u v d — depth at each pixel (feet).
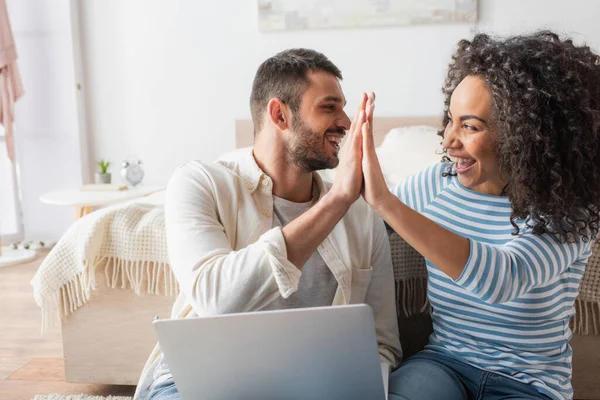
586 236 3.62
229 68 13.02
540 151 3.37
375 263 4.35
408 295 4.92
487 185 3.94
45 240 14.21
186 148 13.50
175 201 3.94
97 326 6.39
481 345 3.89
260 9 12.53
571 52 3.46
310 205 4.25
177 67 13.23
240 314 2.92
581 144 3.38
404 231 3.35
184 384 3.19
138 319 6.30
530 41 3.46
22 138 13.89
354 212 4.31
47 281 6.15
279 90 3.93
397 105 12.42
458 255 3.32
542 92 3.33
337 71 4.02
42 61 13.48
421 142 10.38
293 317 2.90
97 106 13.73
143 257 6.08
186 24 13.03
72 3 13.23
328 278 4.13
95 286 6.10
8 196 14.23
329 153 3.96
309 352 3.01
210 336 2.99
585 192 3.47
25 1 13.30
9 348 8.21
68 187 13.89
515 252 3.44
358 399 3.20
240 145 12.94
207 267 3.55
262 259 3.39
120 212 6.20
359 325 2.90
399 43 12.21
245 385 3.17
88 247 5.97
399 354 4.35
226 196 4.04
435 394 3.67
